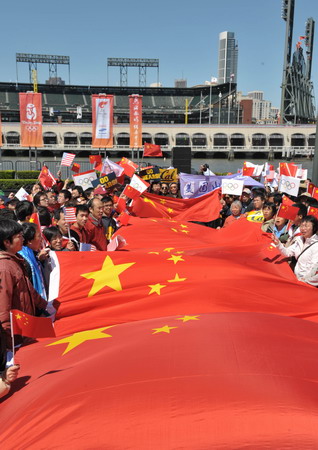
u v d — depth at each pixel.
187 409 2.61
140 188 9.98
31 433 2.71
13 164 37.34
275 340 3.47
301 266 6.32
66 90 122.69
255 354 3.17
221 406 2.59
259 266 6.08
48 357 3.83
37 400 2.97
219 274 5.43
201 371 2.95
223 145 103.81
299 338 3.57
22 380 3.48
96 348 3.74
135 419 2.62
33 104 32.16
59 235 6.10
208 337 3.54
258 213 8.89
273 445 2.41
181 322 4.09
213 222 12.78
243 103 197.38
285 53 119.12
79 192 12.25
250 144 103.31
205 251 6.70
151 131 102.00
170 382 2.85
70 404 2.80
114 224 8.98
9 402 3.19
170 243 8.10
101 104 30.11
